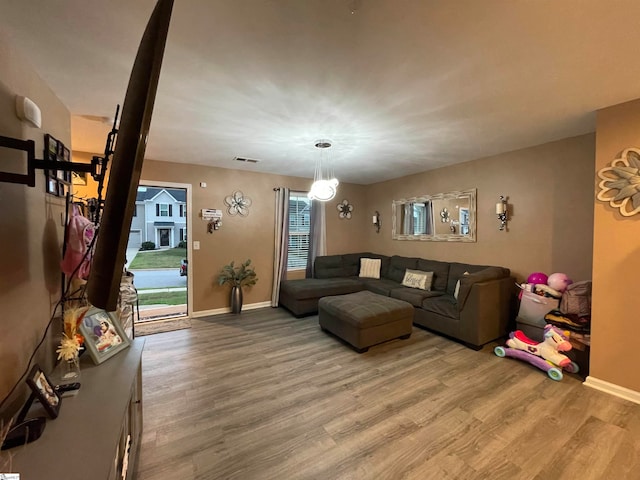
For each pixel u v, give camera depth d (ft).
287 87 6.50
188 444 5.61
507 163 11.96
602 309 7.65
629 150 7.18
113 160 3.04
